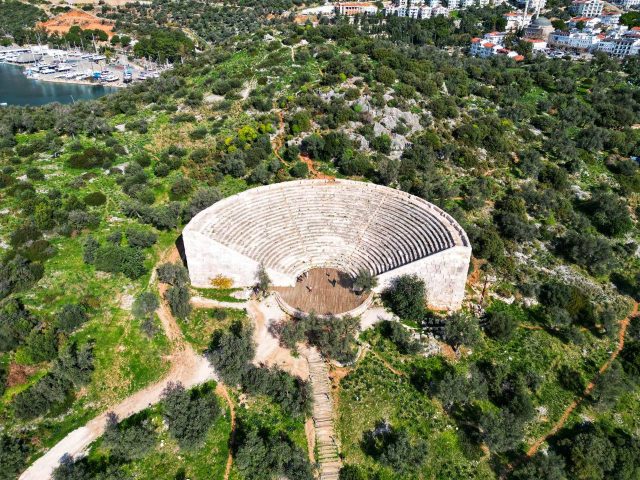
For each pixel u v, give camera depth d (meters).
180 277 63.25
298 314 59.97
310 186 76.00
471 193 82.94
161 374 53.25
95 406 49.75
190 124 104.75
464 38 197.88
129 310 58.78
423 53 141.25
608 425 51.66
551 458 45.53
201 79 128.12
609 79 144.12
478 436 48.28
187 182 81.56
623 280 71.06
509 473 46.16
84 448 46.12
